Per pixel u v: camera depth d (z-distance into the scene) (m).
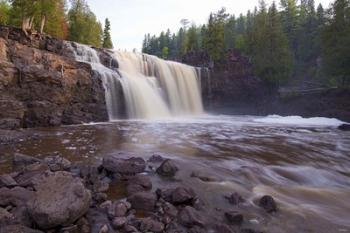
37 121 21.70
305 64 74.75
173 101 42.94
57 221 5.50
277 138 19.44
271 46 53.34
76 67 26.42
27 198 6.54
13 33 26.19
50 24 47.44
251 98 55.16
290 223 6.62
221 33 59.38
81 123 24.69
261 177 9.90
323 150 15.35
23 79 21.58
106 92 29.42
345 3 45.19
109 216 6.23
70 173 8.40
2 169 9.36
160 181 8.69
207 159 11.88
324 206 7.76
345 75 44.72
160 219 6.27
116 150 12.84
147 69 40.34
